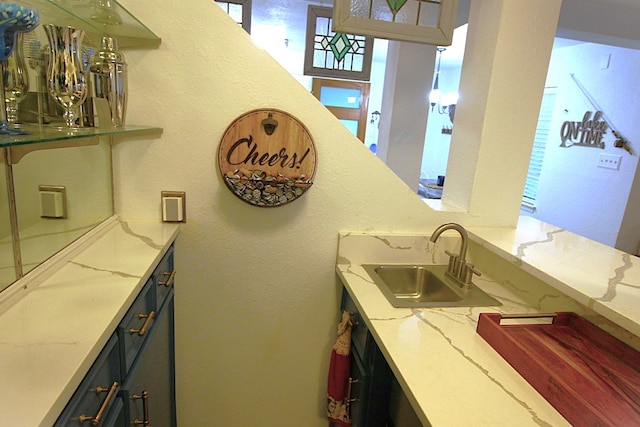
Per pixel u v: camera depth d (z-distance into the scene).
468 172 1.70
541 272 1.21
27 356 0.72
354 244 1.65
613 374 0.97
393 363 1.00
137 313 1.07
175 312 1.64
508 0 1.49
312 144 1.53
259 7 3.20
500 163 1.66
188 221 1.55
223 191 1.54
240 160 1.50
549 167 4.27
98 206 1.42
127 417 0.99
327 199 1.61
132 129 1.31
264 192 1.51
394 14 1.43
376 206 1.65
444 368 0.98
